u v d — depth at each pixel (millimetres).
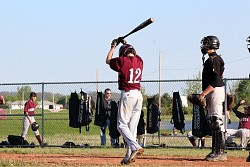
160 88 33531
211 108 22375
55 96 39500
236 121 40781
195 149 31312
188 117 34375
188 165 20625
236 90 35312
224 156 22609
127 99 20484
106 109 34469
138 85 20703
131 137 20562
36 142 37625
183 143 35625
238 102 34875
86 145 33312
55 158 23688
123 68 20484
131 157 20609
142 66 20828
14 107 49188
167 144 35156
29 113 35938
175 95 32719
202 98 22109
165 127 35531
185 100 34438
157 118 33188
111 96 34656
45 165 20328
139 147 20609
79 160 22578
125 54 20734
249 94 35125
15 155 25625
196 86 34938
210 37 22031
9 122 71062
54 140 39219
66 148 31969
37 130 35250
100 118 34500
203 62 22312
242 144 31797
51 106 40312
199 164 21078
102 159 23172
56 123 60438
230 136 31938
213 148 22594
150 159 23203
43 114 35219
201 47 22219
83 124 34500
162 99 34500
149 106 33250
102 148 31797
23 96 41344
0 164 20344
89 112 34500
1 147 33219
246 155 26328
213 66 21906
